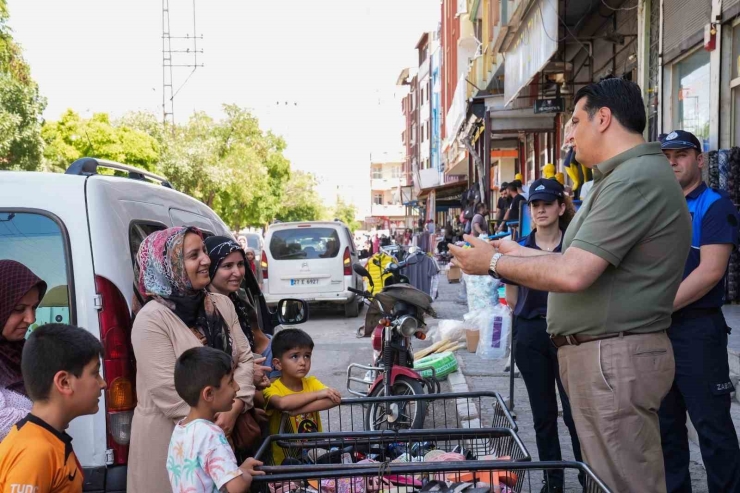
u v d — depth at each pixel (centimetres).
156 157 3588
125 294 367
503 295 916
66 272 361
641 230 272
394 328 596
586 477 271
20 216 365
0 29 2566
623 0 1297
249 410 361
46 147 3203
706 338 379
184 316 339
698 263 389
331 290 1417
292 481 303
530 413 646
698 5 930
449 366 796
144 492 324
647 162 279
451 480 301
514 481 308
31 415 253
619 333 280
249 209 4978
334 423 663
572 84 1625
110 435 353
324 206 8256
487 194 1862
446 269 2147
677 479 407
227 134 4841
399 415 553
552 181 457
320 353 1043
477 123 2222
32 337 255
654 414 285
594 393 283
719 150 858
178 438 292
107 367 355
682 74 1020
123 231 384
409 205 5919
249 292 549
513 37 1408
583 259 271
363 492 293
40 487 239
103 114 3384
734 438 381
